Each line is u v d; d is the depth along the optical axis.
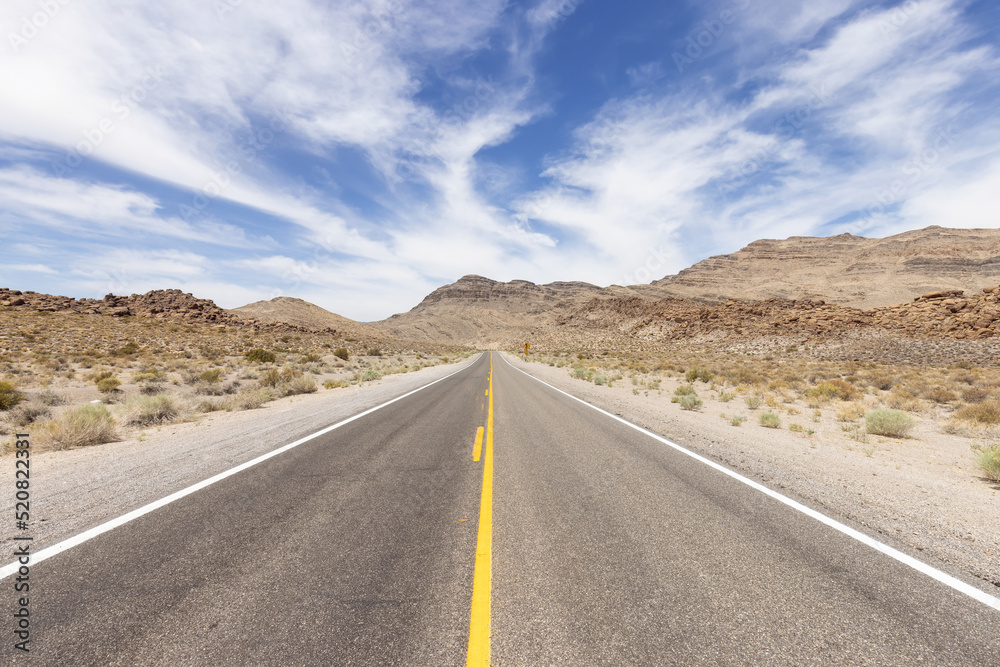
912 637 2.36
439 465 6.02
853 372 26.25
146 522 3.84
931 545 3.54
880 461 6.68
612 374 27.62
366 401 13.43
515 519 4.02
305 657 2.15
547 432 8.61
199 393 17.27
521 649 2.21
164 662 2.12
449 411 11.49
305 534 3.61
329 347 59.38
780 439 8.31
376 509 4.24
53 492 4.69
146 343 41.94
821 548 3.45
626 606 2.61
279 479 5.24
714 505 4.44
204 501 4.42
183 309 77.25
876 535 3.72
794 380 22.45
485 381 22.42
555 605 2.60
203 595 2.67
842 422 10.95
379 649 2.21
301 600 2.63
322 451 6.73
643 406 12.99
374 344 77.00
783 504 4.48
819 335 57.50
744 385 20.52
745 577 2.97
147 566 3.03
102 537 3.51
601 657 2.17
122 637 2.28
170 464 5.91
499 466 5.99
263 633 2.32
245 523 3.85
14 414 11.30
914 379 21.39
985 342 37.38
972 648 2.28
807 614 2.55
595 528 3.81
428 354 70.25
